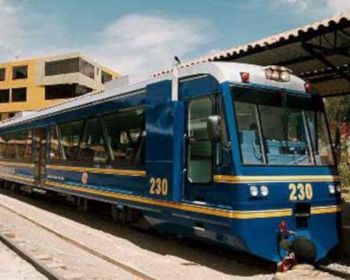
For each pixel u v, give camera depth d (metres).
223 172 8.44
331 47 10.57
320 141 9.62
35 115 18.55
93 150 13.36
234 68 8.84
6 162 22.41
